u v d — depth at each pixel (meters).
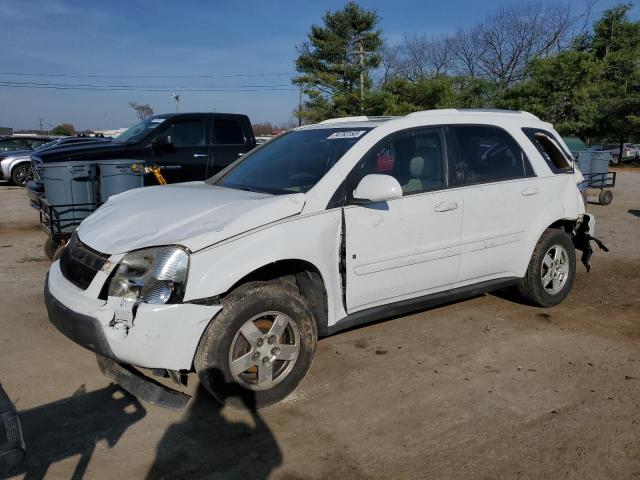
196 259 3.19
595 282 6.48
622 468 2.93
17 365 4.12
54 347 4.45
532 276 5.15
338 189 3.83
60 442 3.16
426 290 4.37
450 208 4.34
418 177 4.29
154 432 3.27
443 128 4.53
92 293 3.23
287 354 3.54
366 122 4.54
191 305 3.15
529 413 3.47
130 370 3.49
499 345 4.54
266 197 3.79
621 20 32.69
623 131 31.52
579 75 29.73
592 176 13.48
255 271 3.58
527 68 33.19
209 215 3.51
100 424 3.35
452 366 4.14
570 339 4.69
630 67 31.59
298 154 4.43
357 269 3.89
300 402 3.61
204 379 3.29
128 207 3.96
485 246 4.64
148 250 3.21
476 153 4.69
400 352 4.38
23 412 3.48
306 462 2.99
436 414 3.46
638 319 5.20
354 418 3.41
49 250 6.41
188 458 3.02
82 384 3.85
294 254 3.52
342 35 41.00
